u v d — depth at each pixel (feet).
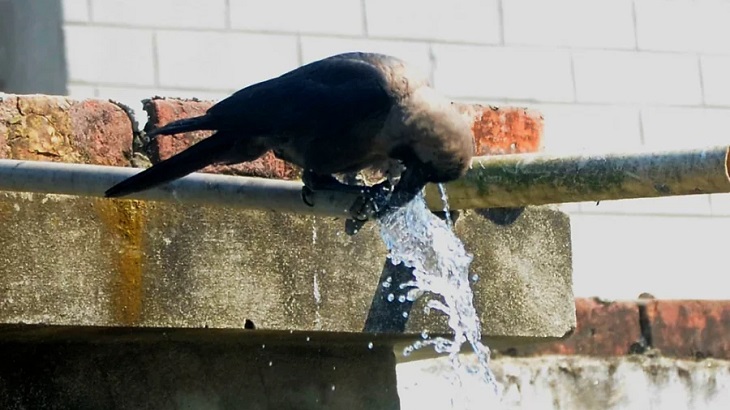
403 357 37.29
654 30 55.42
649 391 46.60
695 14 56.29
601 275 53.52
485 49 52.24
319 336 32.22
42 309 28.63
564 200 30.50
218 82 48.06
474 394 43.37
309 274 31.42
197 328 30.19
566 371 45.39
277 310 30.99
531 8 53.16
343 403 33.91
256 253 30.94
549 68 53.36
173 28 47.67
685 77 55.88
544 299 34.30
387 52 50.57
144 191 28.19
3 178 27.40
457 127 30.25
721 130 56.34
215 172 31.78
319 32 49.60
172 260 30.09
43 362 30.89
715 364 47.80
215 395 32.42
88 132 30.50
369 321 31.86
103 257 29.37
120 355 31.63
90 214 29.32
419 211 30.60
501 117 34.60
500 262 33.76
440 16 51.55
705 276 55.26
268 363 33.19
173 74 47.50
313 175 30.73
